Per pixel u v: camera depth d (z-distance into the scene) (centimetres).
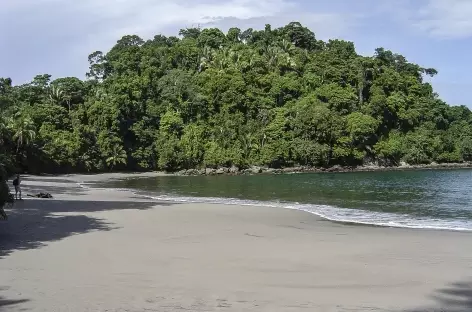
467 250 1510
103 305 873
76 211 2533
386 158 9900
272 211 2673
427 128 10650
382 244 1617
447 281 1095
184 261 1303
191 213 2512
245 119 9575
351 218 2509
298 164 9150
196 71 11044
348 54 12212
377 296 961
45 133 7862
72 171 8138
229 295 954
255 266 1247
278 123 9238
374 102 10081
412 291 1004
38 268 1201
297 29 13038
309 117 9075
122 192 4447
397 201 3594
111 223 2084
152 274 1142
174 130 9206
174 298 926
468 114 11775
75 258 1332
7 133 4472
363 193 4359
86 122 8712
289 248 1525
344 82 10800
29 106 8362
